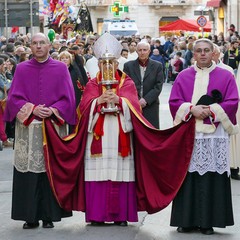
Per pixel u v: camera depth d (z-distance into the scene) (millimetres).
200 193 14180
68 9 66625
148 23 115438
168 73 57594
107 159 14625
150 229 14734
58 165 14555
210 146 14188
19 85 14789
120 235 14258
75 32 63438
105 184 14664
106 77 14680
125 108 14539
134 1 115188
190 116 14172
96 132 14555
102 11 115875
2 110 24000
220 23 81188
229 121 14203
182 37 63250
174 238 14039
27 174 14625
